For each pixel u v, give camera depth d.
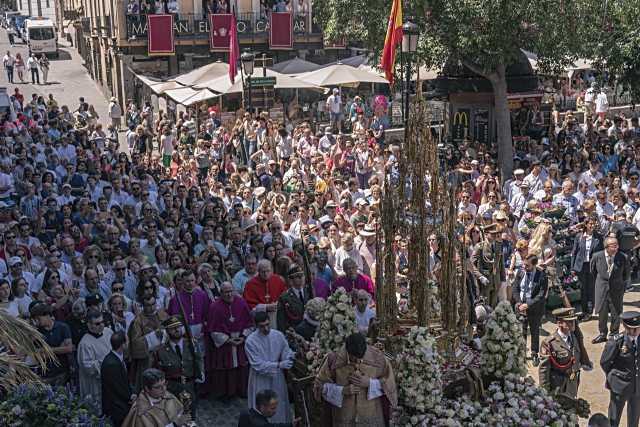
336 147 25.77
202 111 34.31
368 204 18.14
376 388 8.41
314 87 33.25
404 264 11.91
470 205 18.91
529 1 24.55
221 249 15.94
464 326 9.89
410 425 8.66
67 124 30.03
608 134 30.22
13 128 27.75
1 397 9.02
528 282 14.47
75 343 11.53
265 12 44.22
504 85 27.44
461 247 9.97
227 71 35.31
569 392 11.09
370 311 11.70
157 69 43.00
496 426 8.63
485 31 25.23
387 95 37.88
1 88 30.78
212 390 12.67
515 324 9.27
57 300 12.27
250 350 10.88
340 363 8.50
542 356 11.18
